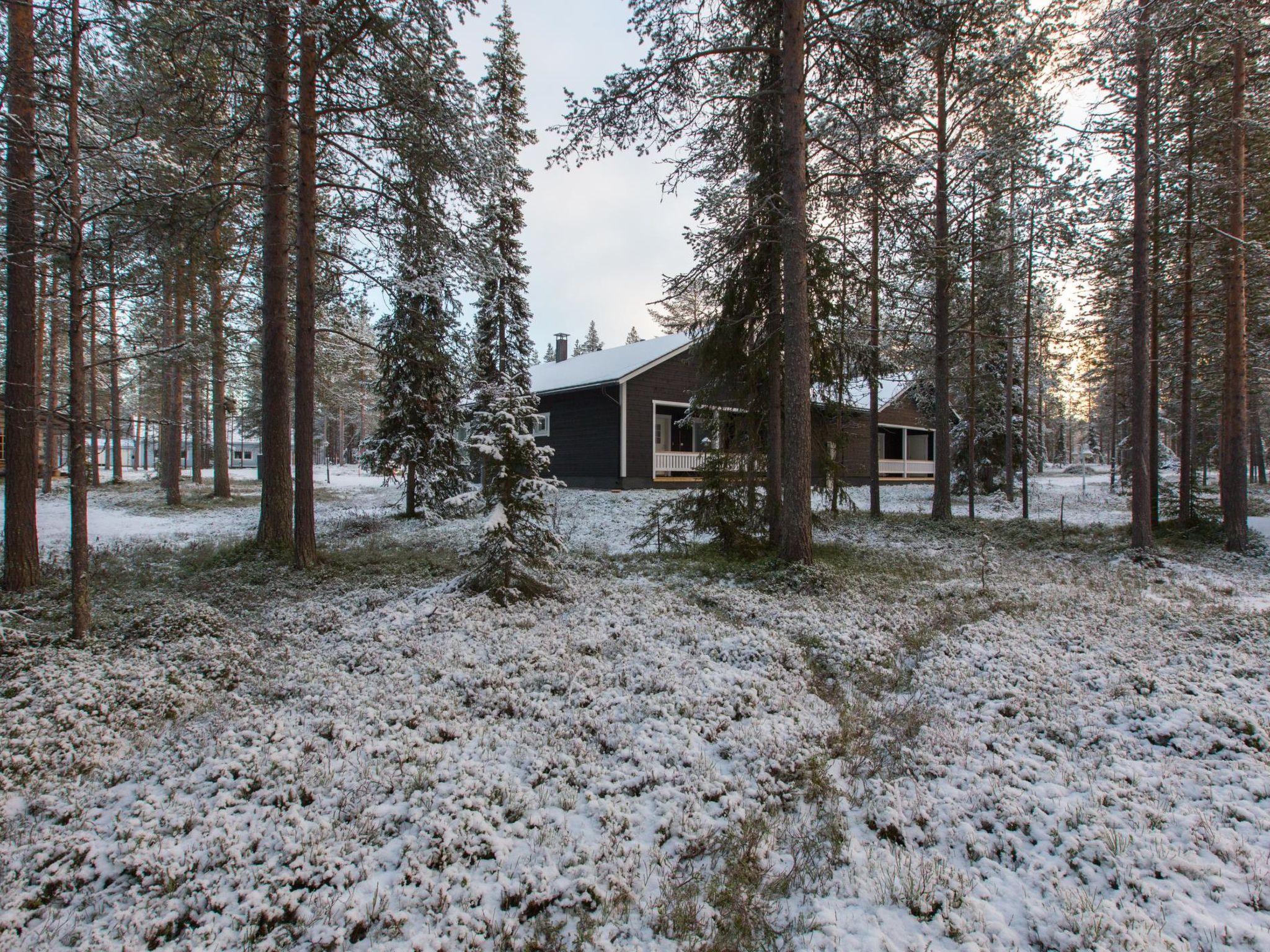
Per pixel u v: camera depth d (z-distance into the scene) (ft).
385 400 61.05
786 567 30.30
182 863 10.23
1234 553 41.16
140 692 16.71
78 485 20.48
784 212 31.76
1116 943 8.48
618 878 10.02
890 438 120.26
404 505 70.54
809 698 17.07
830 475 38.29
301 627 23.48
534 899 9.60
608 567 35.04
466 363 45.29
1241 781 12.23
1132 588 30.37
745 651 19.84
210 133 32.55
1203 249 46.42
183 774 13.15
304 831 11.01
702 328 38.11
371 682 17.88
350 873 10.11
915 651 20.90
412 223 37.24
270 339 35.42
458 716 15.85
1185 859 10.01
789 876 10.29
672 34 32.50
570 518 55.31
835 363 36.32
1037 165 45.06
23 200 25.86
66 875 9.99
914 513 63.31
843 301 35.68
